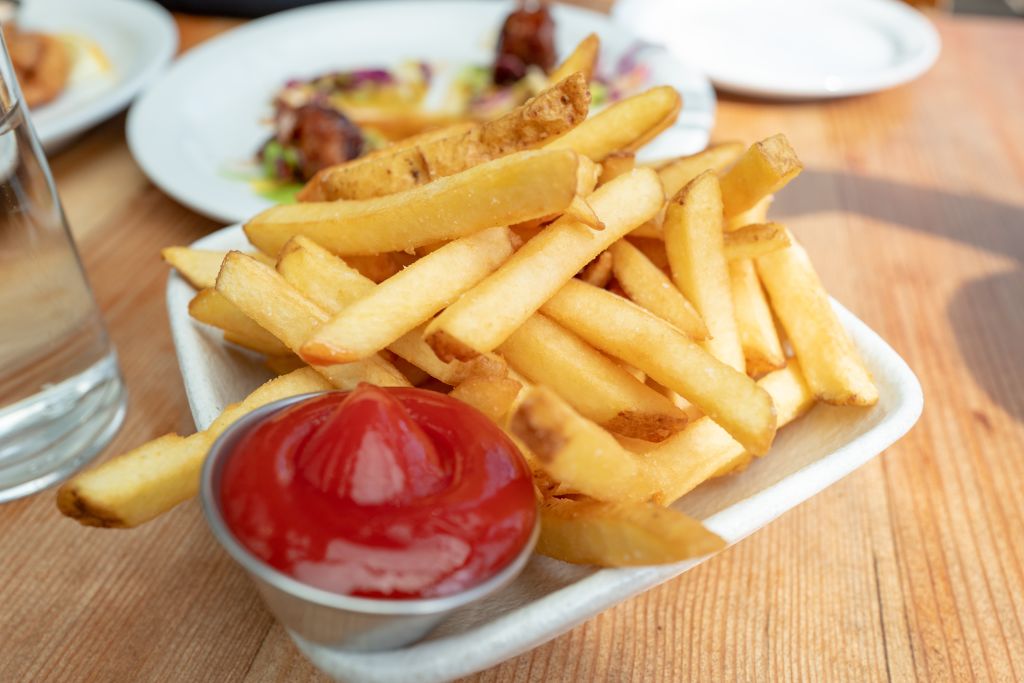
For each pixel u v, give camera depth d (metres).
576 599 0.25
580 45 0.37
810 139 0.57
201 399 0.30
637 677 0.29
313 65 0.65
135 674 0.29
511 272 0.28
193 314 0.32
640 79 0.59
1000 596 0.32
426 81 0.64
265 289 0.29
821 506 0.35
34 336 0.33
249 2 0.77
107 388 0.36
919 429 0.38
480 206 0.28
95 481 0.26
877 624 0.31
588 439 0.25
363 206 0.30
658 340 0.29
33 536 0.33
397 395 0.27
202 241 0.35
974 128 0.59
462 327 0.27
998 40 0.73
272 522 0.24
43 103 0.55
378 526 0.24
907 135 0.58
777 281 0.33
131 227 0.46
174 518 0.33
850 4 0.73
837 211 0.49
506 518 0.25
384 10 0.70
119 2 0.66
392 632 0.25
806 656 0.30
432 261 0.28
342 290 0.30
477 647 0.25
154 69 0.56
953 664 0.30
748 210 0.32
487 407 0.28
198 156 0.51
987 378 0.40
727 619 0.31
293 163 0.50
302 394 0.28
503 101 0.62
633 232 0.33
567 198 0.26
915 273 0.45
